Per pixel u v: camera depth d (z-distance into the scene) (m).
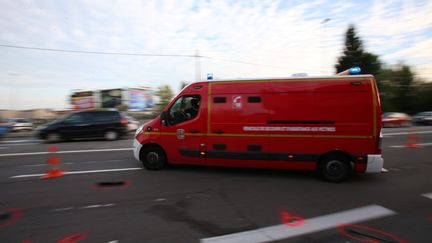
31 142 14.31
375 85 5.82
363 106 5.83
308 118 6.08
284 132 6.20
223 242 3.31
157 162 6.96
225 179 6.17
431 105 45.34
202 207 4.47
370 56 43.78
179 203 4.66
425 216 4.12
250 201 4.77
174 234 3.52
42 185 5.71
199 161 6.73
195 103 6.82
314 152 6.06
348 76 5.94
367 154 5.81
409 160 8.38
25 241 3.35
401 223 3.87
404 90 48.41
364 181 6.10
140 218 4.02
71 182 5.92
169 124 6.84
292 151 6.18
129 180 6.07
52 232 3.58
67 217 4.06
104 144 12.25
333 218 4.04
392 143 12.23
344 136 5.90
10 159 8.74
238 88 6.45
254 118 6.35
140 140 7.00
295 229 3.67
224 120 6.51
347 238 3.43
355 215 4.15
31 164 7.89
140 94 48.34
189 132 6.71
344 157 5.96
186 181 6.00
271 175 6.52
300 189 5.48
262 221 3.93
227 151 6.52
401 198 4.95
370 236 3.48
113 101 45.38
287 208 4.44
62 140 14.02
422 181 6.10
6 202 4.70
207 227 3.73
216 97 6.56
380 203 4.68
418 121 29.86
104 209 4.38
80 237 3.45
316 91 6.05
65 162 8.07
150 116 38.19
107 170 7.01
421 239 3.40
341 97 5.93
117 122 13.97
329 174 5.99
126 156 8.96
